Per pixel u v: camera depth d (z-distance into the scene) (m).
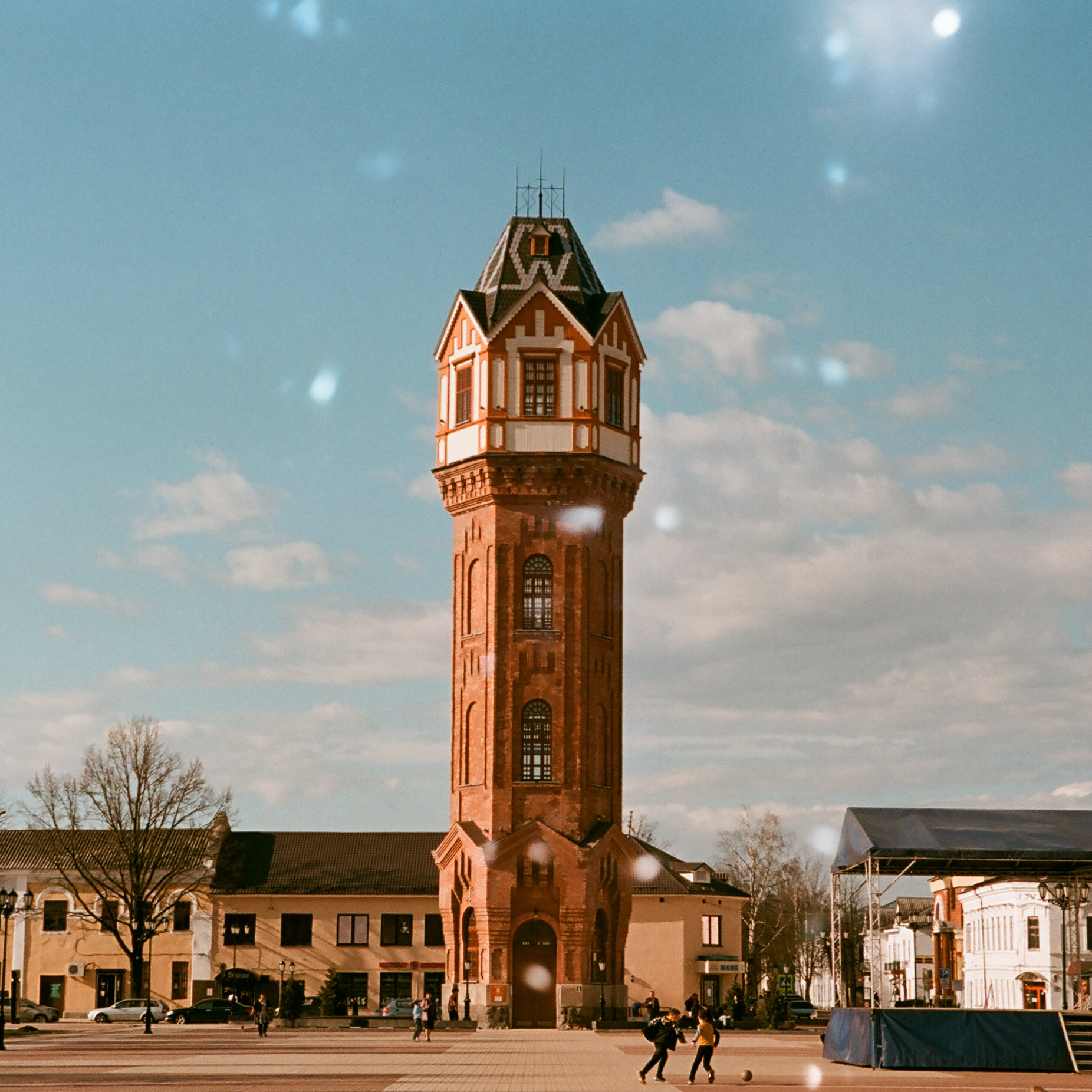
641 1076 46.47
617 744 84.81
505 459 83.12
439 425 87.12
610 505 85.50
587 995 79.25
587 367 83.94
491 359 83.94
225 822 114.69
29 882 112.00
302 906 109.19
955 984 139.50
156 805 107.06
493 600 82.81
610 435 84.94
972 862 59.03
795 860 144.88
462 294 86.00
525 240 87.25
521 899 79.75
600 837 81.06
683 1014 105.31
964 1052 52.66
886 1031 53.22
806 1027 98.44
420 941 108.94
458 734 83.94
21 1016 99.56
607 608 85.12
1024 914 118.88
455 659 84.88
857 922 145.50
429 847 115.25
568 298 85.12
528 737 82.00
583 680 82.44
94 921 108.19
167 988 109.62
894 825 56.56
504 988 79.06
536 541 83.50
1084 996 71.12
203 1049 64.25
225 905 109.25
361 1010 107.62
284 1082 45.09
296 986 99.06
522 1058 57.09
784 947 149.50
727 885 115.94
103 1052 62.31
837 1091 43.31
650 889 107.75
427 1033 70.75
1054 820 57.44
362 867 112.38
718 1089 44.81
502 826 80.75
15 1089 42.38
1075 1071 51.75
